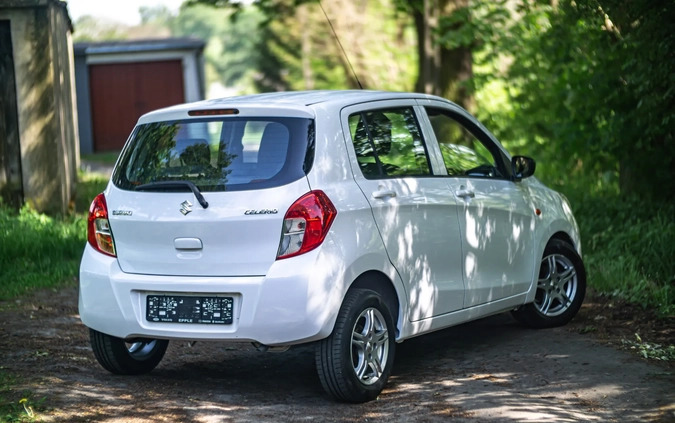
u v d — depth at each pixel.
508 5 15.68
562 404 5.29
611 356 6.28
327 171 5.36
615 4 8.99
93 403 5.34
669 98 9.33
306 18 33.62
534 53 15.17
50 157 12.50
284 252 5.18
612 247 9.54
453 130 6.51
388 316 5.56
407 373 6.14
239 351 6.91
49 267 9.80
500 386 5.69
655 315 7.44
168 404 5.40
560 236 7.43
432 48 17.16
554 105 15.13
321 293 5.14
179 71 31.42
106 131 31.42
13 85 12.45
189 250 5.36
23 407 5.16
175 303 5.38
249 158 5.42
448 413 5.18
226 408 5.35
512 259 6.70
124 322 5.50
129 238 5.55
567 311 7.23
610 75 10.95
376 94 6.04
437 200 5.99
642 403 5.26
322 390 5.80
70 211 13.16
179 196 5.42
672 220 10.11
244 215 5.23
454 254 6.12
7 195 12.51
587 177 14.51
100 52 30.83
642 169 11.39
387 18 25.72
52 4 12.70
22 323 7.70
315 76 35.03
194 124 5.65
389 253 5.56
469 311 6.28
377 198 5.55
